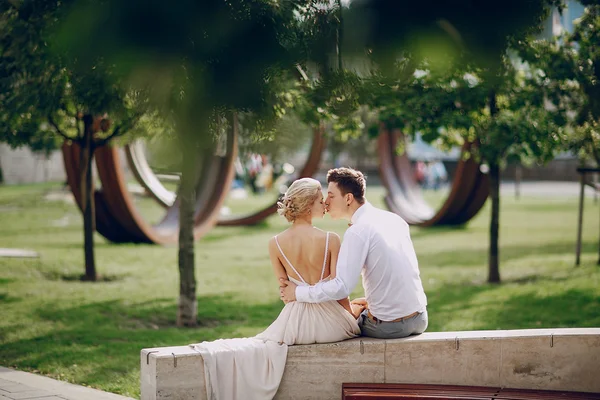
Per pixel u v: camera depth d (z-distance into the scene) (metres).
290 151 14.34
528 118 9.10
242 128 5.54
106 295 9.08
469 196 17.02
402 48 2.52
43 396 4.83
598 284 9.37
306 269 4.26
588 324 7.24
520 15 2.48
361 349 4.20
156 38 3.97
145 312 8.10
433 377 4.23
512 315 7.77
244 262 12.40
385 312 4.26
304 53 4.41
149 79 4.38
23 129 9.62
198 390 4.00
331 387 4.21
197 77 4.37
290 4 4.45
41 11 5.64
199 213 15.19
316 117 7.67
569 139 9.80
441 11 2.41
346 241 4.19
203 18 4.11
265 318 7.94
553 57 7.99
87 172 10.26
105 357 6.13
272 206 18.94
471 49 2.51
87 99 6.07
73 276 10.59
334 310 4.25
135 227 13.84
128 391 5.14
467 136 9.45
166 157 5.34
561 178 39.84
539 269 11.12
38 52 6.04
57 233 16.12
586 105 8.52
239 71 4.46
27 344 6.59
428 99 8.09
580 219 11.19
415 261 4.36
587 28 7.88
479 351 4.23
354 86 5.34
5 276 10.35
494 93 8.62
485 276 10.69
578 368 4.21
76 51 4.33
